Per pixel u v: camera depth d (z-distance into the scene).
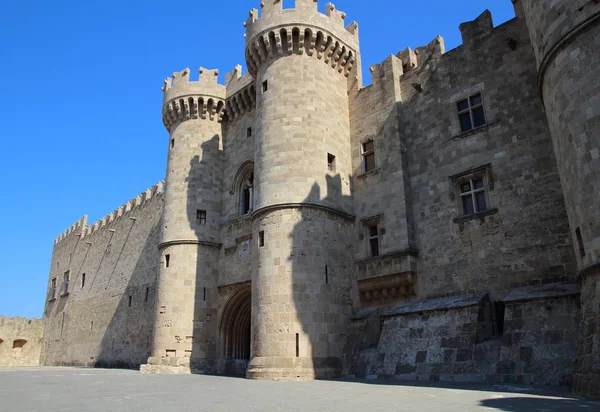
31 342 60.28
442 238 22.39
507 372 16.17
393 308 22.81
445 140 23.50
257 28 27.83
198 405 11.40
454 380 17.42
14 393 15.54
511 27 22.20
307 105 25.95
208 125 34.62
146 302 42.44
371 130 26.70
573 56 14.38
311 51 27.11
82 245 58.66
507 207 20.42
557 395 12.21
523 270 19.33
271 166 25.11
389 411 9.62
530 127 20.53
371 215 25.22
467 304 19.16
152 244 44.25
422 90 25.20
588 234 13.48
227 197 32.97
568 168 14.57
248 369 22.41
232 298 29.89
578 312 15.69
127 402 12.34
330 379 20.80
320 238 23.91
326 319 22.84
